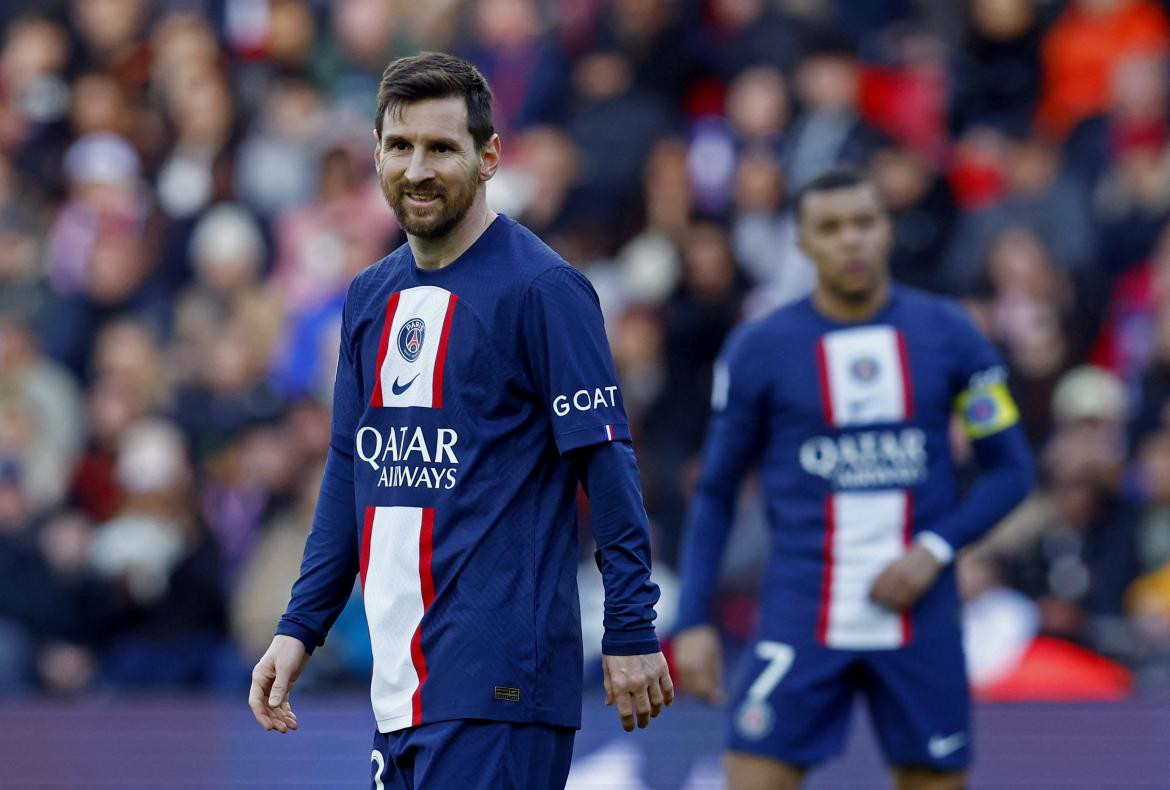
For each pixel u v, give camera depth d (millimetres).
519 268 12023
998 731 22047
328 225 32750
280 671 12328
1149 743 21797
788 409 17672
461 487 11883
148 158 35719
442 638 11797
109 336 31344
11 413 30438
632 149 34188
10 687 25781
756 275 32125
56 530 27516
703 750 22641
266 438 28266
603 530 11812
